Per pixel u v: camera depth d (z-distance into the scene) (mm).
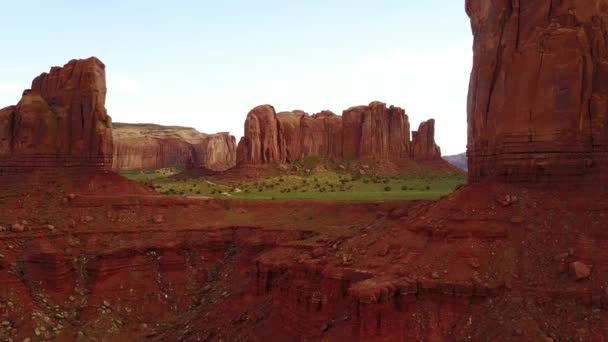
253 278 40375
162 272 50438
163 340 41688
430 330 27438
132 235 52438
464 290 27859
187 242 52500
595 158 31406
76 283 47156
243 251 50781
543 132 31625
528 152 31906
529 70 32031
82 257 48906
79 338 42688
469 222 30891
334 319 30500
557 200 30734
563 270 27750
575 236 28891
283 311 34531
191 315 45250
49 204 54375
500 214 30938
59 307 45188
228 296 43406
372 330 27406
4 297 43656
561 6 32188
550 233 29469
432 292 28500
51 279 46375
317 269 33094
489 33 34188
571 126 31266
